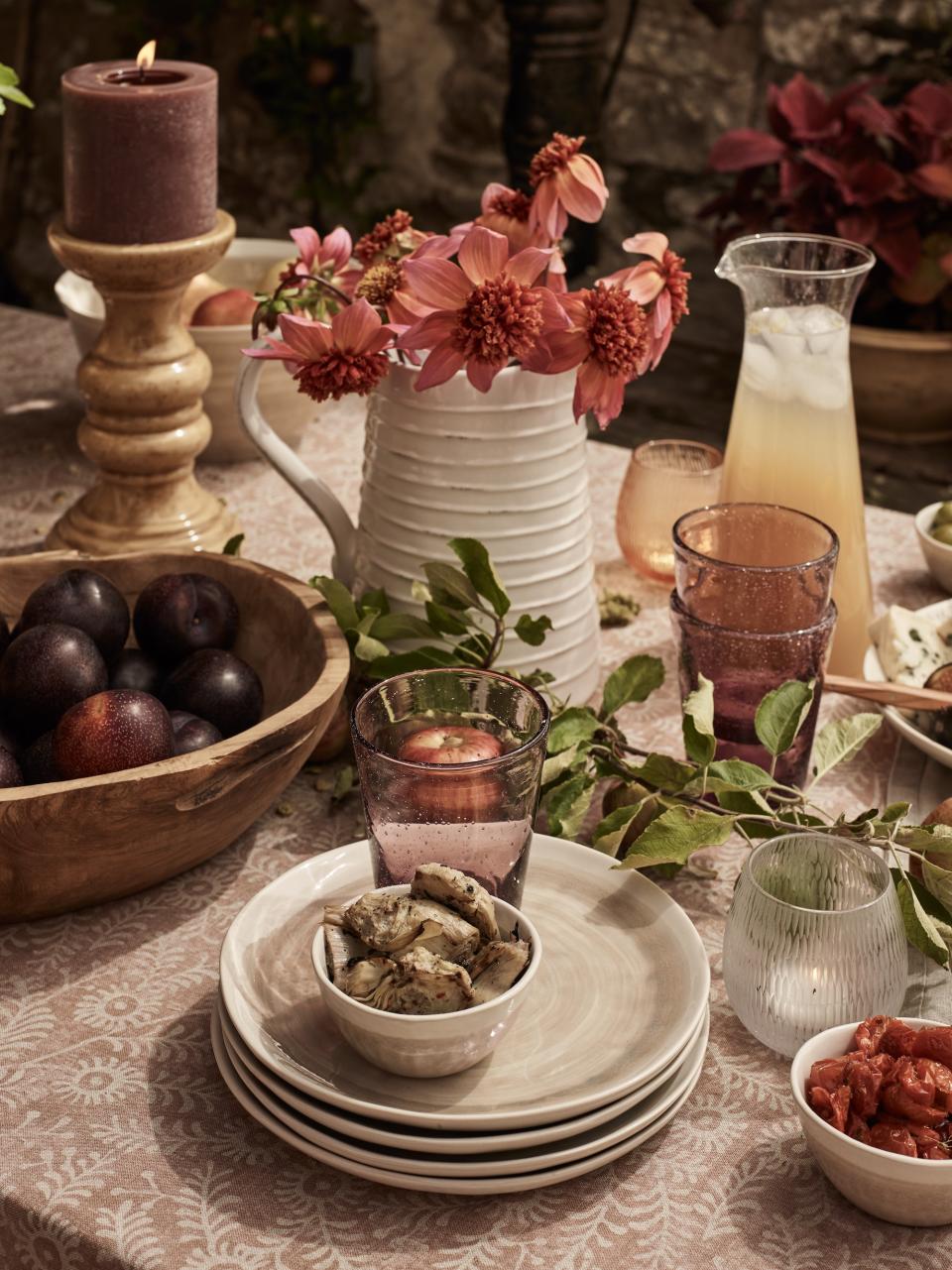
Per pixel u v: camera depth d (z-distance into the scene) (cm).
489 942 64
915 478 231
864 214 226
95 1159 63
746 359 98
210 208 106
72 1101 66
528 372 86
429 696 73
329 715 79
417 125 315
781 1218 60
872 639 101
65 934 77
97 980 74
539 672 87
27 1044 69
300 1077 61
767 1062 69
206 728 79
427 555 90
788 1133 65
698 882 82
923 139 230
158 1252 58
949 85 245
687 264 296
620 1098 61
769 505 89
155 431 110
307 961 70
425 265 80
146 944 77
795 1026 67
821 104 235
